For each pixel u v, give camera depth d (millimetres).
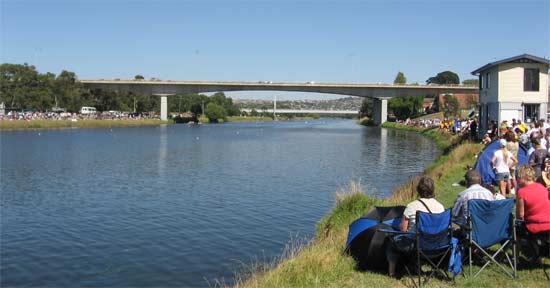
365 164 42219
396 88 132125
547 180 14734
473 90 127250
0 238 18172
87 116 125562
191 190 28578
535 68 41531
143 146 62344
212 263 15258
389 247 9852
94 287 13383
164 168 39469
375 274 10039
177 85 135875
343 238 12852
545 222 9562
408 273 9797
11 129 97125
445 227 9148
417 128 99438
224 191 28188
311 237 17812
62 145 62844
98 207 23719
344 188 28797
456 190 19609
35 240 17922
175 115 175625
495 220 9500
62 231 19203
